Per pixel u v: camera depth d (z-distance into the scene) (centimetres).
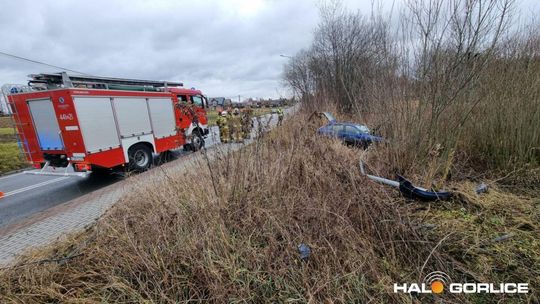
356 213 250
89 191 577
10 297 201
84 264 232
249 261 208
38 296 204
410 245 221
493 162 416
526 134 383
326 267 192
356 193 265
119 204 327
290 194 282
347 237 218
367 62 546
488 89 411
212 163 353
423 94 370
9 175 812
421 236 235
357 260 203
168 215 257
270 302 184
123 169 672
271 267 204
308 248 215
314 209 242
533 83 388
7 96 589
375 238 235
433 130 373
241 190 289
